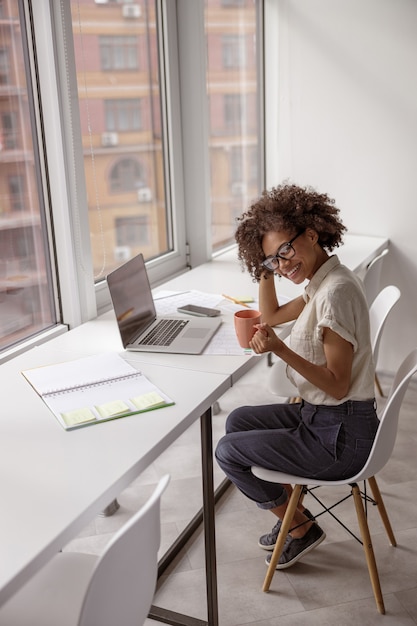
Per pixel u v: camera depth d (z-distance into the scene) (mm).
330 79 3619
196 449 3027
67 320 2639
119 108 2984
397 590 2145
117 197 3037
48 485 1418
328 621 2021
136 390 1859
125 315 2227
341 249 3410
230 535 2447
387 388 3666
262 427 2221
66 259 2553
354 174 3682
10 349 2404
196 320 2416
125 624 1288
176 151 3342
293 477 1958
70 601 1444
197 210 3461
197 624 1980
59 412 1739
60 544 1268
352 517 2527
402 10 3361
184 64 3275
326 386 1852
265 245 2002
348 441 1922
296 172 3865
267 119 3906
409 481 2756
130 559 1234
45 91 2383
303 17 3609
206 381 1915
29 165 2461
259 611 2068
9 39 2305
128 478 1474
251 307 2568
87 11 2717
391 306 2385
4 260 2406
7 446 1586
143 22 3070
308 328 1955
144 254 3275
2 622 1393
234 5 3641
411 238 3619
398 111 3488
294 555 2236
